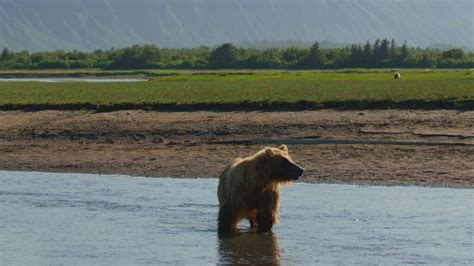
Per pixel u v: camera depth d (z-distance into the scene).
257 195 48.09
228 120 99.44
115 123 100.94
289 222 52.19
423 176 68.06
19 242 48.59
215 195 62.38
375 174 69.44
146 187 66.44
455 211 54.72
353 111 103.00
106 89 158.75
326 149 81.00
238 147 85.38
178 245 47.41
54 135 97.44
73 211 57.06
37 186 67.75
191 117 103.12
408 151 78.31
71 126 100.75
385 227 50.47
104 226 52.41
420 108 103.12
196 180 69.88
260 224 48.91
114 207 58.28
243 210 48.50
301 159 76.81
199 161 78.69
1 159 83.12
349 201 58.69
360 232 49.31
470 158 74.50
